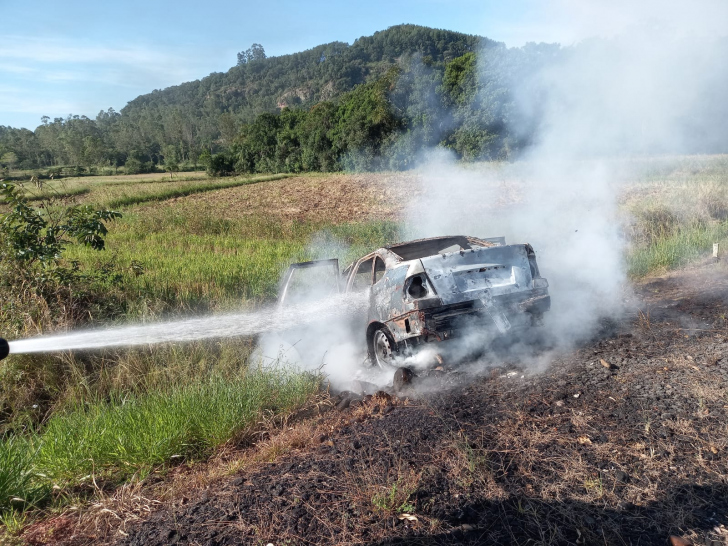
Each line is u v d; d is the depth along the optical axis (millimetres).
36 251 6785
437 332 4984
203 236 19328
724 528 2539
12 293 6535
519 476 3088
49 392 5734
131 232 19438
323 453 3648
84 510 3457
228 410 4457
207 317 7645
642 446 3264
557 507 2795
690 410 3664
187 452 4199
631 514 2695
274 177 57625
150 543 2838
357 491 3059
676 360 4660
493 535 2619
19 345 5742
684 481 2902
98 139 128250
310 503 3006
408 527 2719
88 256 12469
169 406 4535
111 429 4246
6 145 127750
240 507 3066
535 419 3770
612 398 3980
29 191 7164
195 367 6066
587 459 3191
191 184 48281
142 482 3742
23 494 3559
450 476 3131
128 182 55719
